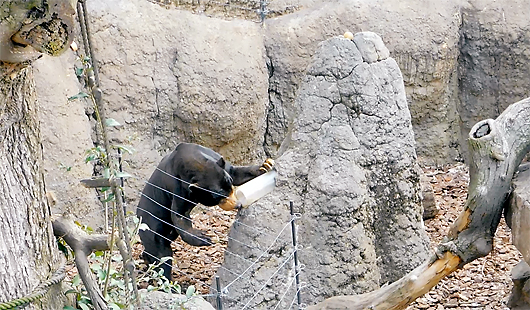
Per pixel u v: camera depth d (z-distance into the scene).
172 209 6.29
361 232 6.05
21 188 3.39
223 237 8.00
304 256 5.98
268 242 5.94
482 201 4.65
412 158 6.55
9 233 3.31
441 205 9.01
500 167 4.59
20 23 2.82
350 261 5.98
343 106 6.28
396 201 6.45
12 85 3.22
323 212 5.99
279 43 9.27
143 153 8.32
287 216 6.05
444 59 9.91
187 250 7.66
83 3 3.01
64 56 7.84
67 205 7.53
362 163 6.20
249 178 6.44
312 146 6.23
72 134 7.65
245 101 8.92
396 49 9.59
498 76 10.23
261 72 9.16
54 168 7.47
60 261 3.72
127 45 8.16
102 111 3.32
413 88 9.92
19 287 3.34
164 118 8.49
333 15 9.43
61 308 3.61
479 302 6.44
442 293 6.62
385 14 9.54
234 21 9.11
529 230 4.25
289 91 9.39
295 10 9.62
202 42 8.65
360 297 5.34
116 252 5.05
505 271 7.09
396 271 6.48
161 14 8.51
